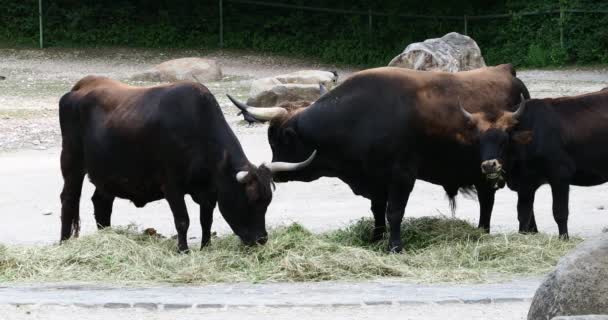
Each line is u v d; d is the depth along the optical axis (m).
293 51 53.19
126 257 14.58
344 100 16.27
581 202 20.58
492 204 16.92
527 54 51.03
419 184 22.50
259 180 15.10
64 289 12.95
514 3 53.03
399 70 16.44
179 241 15.31
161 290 12.93
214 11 54.38
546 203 20.62
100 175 15.97
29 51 50.03
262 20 54.50
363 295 12.29
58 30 52.03
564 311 8.98
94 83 16.45
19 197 21.36
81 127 16.22
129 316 11.09
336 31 53.81
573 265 9.04
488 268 14.54
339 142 16.27
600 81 41.16
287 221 18.72
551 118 16.25
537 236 15.81
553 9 51.31
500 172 15.59
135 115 15.45
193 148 15.25
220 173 15.27
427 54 33.88
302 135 16.55
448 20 53.59
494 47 52.59
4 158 25.64
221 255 14.75
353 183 16.72
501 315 11.09
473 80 16.77
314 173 16.80
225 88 38.91
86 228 18.50
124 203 21.00
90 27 52.69
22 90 38.62
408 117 15.93
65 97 16.48
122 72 45.56
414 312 11.25
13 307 11.42
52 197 21.38
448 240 15.95
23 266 14.26
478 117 15.79
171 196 15.34
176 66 41.91
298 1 55.00
